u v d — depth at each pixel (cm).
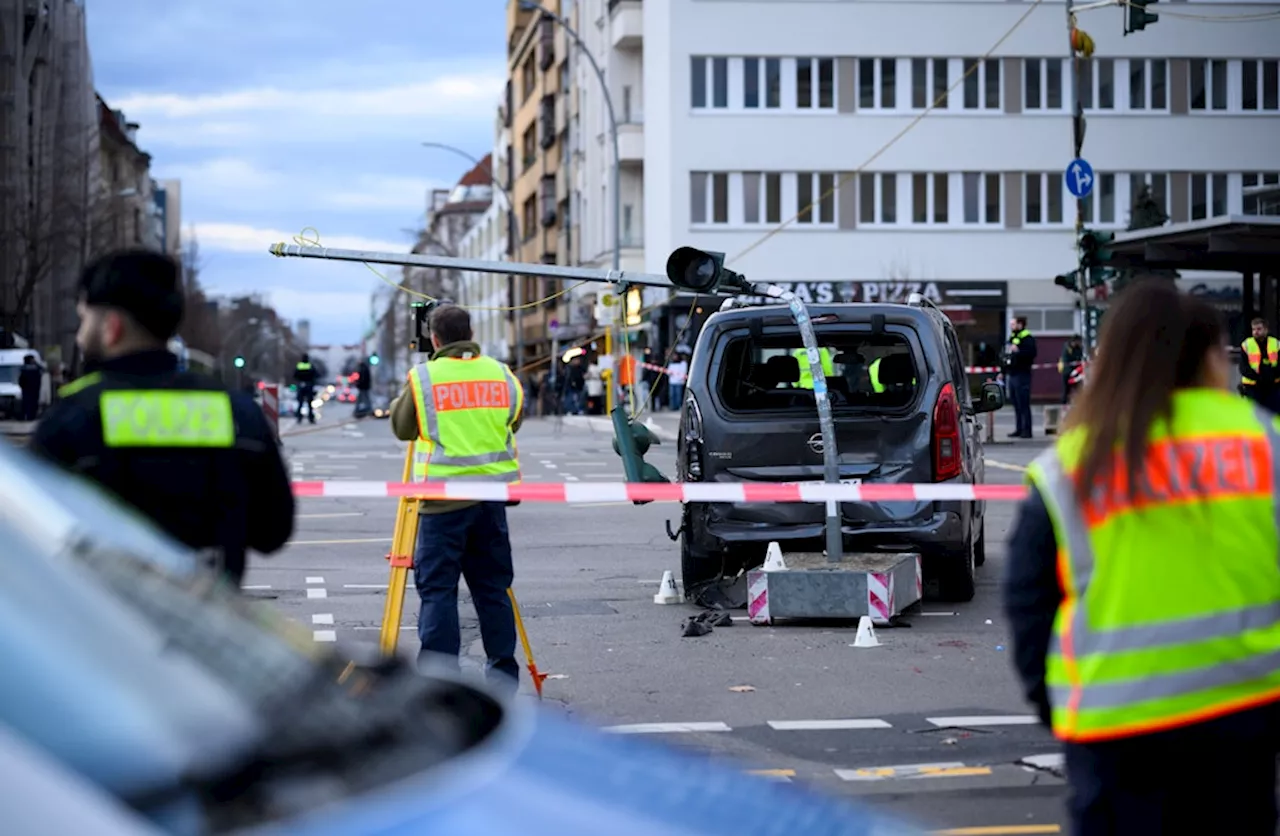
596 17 7831
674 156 6650
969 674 1170
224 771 279
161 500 610
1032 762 901
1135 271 3569
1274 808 475
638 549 1959
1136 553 463
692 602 1524
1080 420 477
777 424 1452
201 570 400
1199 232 3083
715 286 1448
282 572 1750
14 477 379
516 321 10919
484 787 304
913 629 1370
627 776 330
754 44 6644
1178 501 461
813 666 1203
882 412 1445
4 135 8069
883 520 1441
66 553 347
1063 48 6738
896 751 933
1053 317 6794
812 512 1454
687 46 6625
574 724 377
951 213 6744
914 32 6688
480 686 383
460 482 1034
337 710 333
